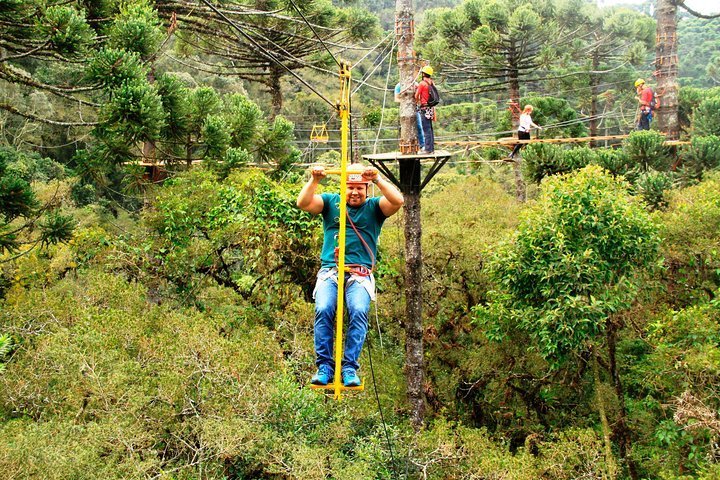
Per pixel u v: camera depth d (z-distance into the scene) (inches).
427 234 617.6
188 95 621.9
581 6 1139.9
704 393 414.3
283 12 780.6
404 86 471.8
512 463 412.2
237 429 371.6
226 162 630.5
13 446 295.1
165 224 591.2
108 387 377.7
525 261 465.1
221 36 716.0
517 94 969.5
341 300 177.2
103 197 1096.2
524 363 551.5
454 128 1343.5
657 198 658.2
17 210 478.3
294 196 560.7
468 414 584.1
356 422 466.3
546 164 780.0
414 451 434.3
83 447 330.0
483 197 875.4
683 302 533.6
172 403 387.5
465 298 603.5
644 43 1140.5
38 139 1131.9
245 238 569.0
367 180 205.5
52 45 460.1
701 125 778.2
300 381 476.1
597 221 452.8
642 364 514.9
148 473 357.1
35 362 396.2
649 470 494.3
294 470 368.5
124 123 496.1
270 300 569.0
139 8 534.6
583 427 527.2
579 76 1205.1
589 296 454.9
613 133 1565.0
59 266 626.5
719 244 498.6
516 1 992.9
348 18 875.4
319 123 1592.0
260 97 1712.6
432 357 597.3
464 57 975.0
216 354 421.7
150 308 524.1
